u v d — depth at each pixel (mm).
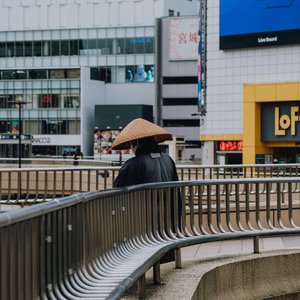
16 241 4547
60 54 111750
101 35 111875
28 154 95812
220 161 68625
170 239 9117
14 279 4504
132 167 9070
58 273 5551
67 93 109562
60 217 5629
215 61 68875
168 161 9445
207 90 69438
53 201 5418
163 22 111000
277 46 65375
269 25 65562
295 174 26219
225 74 68250
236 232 10109
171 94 111312
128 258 7551
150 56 111312
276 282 9992
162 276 8477
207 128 69438
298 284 10203
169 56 111000
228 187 10219
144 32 111188
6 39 112938
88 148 109938
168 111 111625
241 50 67375
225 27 67688
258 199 10594
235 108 67750
